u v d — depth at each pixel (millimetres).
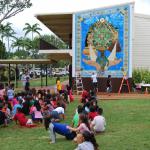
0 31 97062
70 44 43844
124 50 34000
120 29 34062
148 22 38281
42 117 18094
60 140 13961
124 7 34000
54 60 42562
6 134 15602
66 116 20125
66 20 36719
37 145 13320
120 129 16078
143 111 22062
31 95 20219
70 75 38438
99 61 34250
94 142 9000
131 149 12445
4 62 40844
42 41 35688
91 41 34406
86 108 16109
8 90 23906
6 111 17750
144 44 38312
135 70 35750
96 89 33281
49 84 53094
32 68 94500
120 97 30359
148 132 15367
